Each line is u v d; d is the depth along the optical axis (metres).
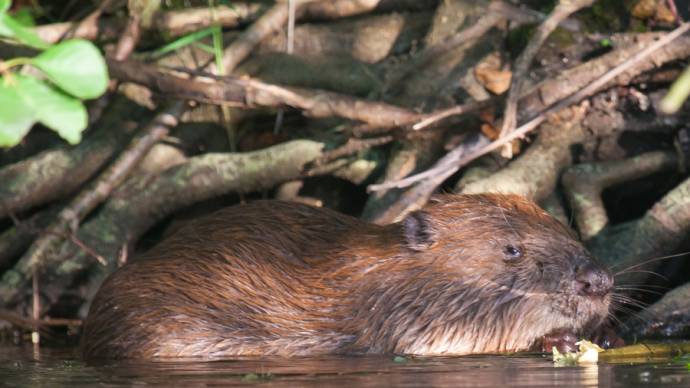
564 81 11.57
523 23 12.01
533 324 9.36
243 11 13.07
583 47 12.04
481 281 9.39
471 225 9.54
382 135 11.93
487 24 12.02
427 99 12.13
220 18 12.99
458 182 11.70
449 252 9.47
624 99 11.84
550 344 9.39
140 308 9.51
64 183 12.53
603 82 11.21
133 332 9.45
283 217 9.94
